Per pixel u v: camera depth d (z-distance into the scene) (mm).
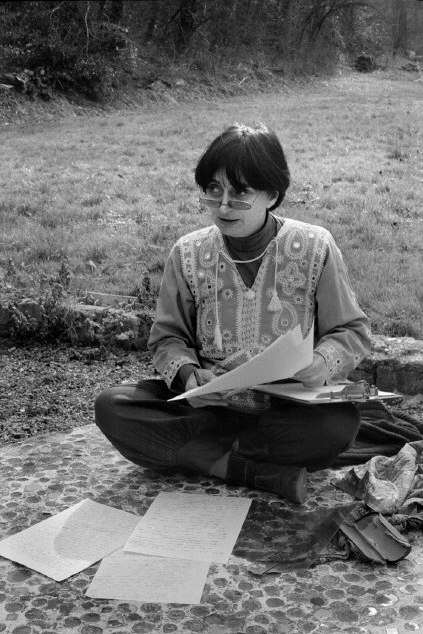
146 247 6379
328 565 2627
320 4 28203
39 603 2451
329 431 2939
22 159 11266
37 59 18641
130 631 2322
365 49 33062
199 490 3096
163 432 3072
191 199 8500
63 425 3758
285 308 3016
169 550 2684
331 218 7520
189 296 3105
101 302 5059
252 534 2797
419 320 4652
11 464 3314
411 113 16875
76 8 19781
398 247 6453
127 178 9789
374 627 2320
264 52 26797
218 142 2783
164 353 3078
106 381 4285
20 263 5934
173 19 23875
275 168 2793
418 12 35219
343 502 3018
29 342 4805
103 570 2592
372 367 4027
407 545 2654
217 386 2680
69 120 16984
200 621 2359
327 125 14914
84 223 7348
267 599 2457
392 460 3115
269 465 3031
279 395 2832
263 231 2982
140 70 21594
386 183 9352
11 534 2816
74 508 2939
